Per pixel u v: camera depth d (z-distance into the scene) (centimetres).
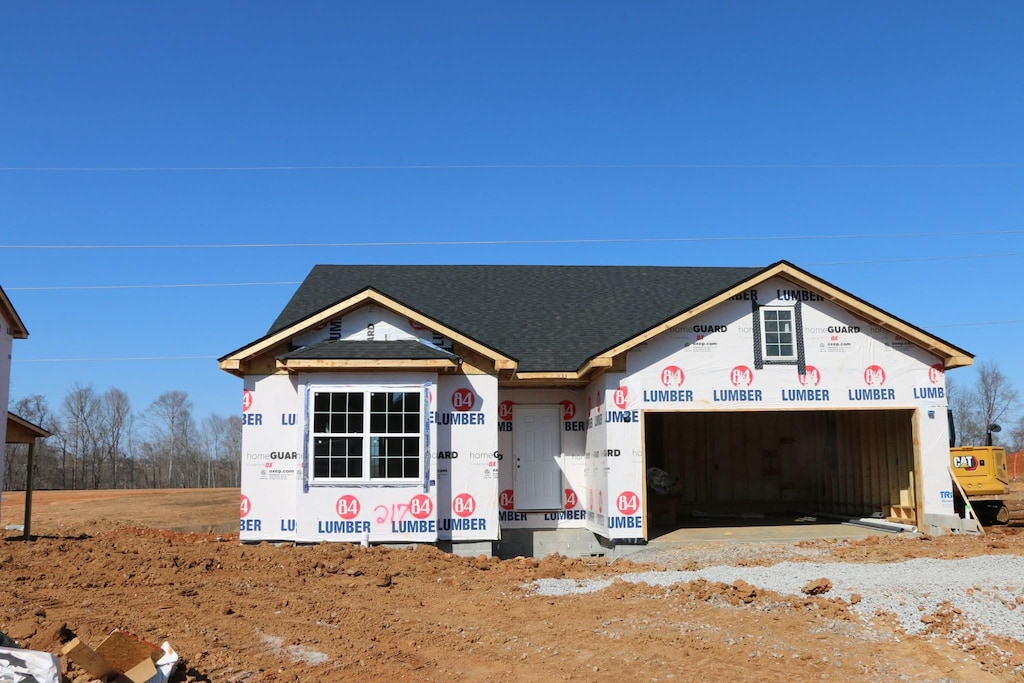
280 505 1675
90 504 3359
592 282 2414
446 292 2298
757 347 1800
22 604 1009
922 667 855
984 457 1945
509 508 1953
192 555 1444
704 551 1673
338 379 1659
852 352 1817
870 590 1078
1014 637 913
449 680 820
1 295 1565
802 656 885
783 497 2433
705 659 884
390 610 1122
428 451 1658
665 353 1789
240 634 941
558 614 1103
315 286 2256
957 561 1304
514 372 1794
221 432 8969
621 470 1755
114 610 1012
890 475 1995
